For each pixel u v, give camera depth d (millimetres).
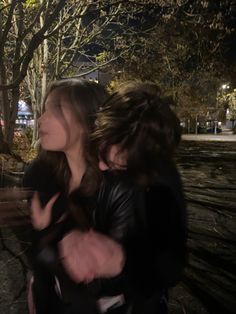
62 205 1419
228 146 36438
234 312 3611
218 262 4891
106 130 1267
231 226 6664
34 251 1430
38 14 15680
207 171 15836
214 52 23438
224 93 72562
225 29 19703
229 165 18547
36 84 23672
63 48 25031
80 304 1291
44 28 12922
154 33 23266
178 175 1289
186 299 3789
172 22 20719
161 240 1206
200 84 65062
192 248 5363
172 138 1251
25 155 16469
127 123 1243
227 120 89312
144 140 1231
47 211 1431
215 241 5754
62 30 23641
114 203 1265
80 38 24578
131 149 1240
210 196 9797
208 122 82062
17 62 15547
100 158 1307
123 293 1259
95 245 1237
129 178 1250
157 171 1234
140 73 26062
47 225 1414
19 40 15594
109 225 1275
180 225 1233
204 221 6961
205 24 19750
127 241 1222
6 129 17375
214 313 3564
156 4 18016
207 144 39656
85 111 1401
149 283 1223
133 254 1219
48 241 1390
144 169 1232
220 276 4453
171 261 1208
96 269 1230
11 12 14133
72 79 1493
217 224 6797
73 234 1312
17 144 21531
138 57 26109
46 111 1473
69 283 1299
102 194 1302
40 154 1567
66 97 1425
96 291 1265
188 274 4406
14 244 4270
